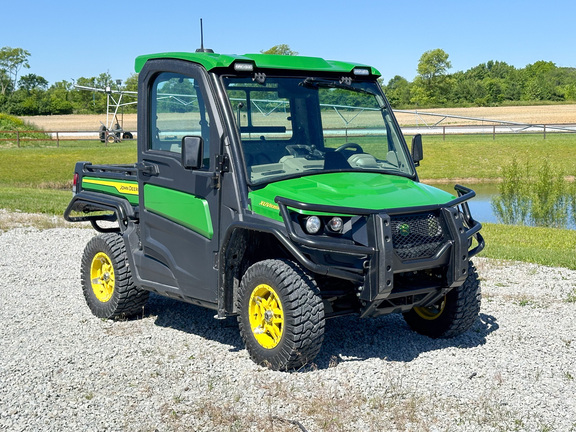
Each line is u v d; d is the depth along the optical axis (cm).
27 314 715
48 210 1558
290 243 501
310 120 584
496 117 8000
